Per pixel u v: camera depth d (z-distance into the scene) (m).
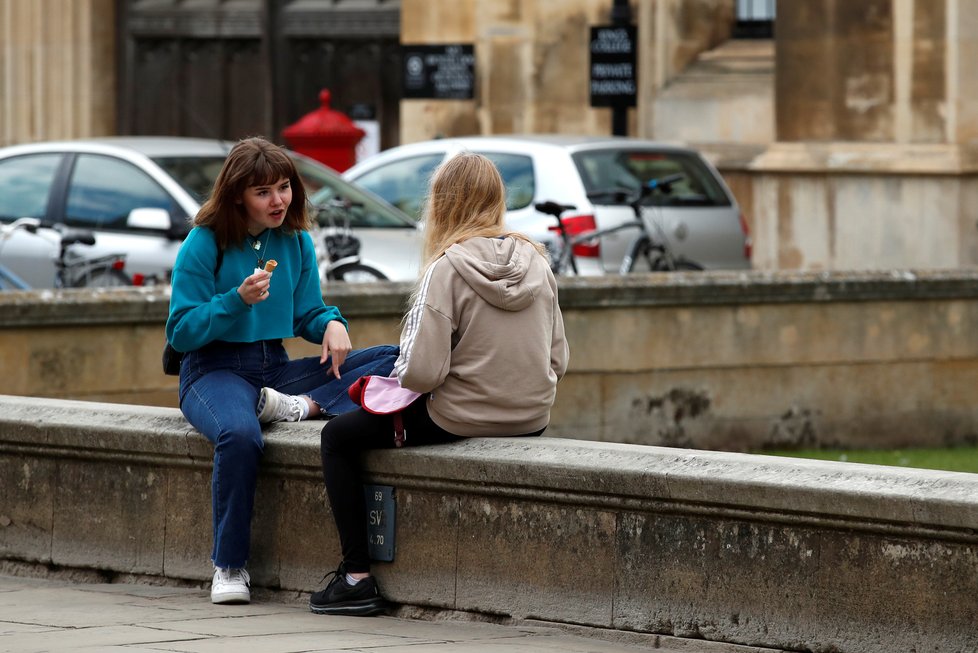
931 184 33.28
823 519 10.30
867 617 10.23
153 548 13.41
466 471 11.70
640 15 38.38
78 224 25.88
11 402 14.19
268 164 12.61
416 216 29.36
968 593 9.86
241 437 12.38
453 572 11.94
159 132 47.34
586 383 21.27
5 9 47.66
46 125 47.62
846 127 34.47
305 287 13.33
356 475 12.10
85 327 19.03
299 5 45.38
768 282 22.14
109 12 47.47
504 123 39.66
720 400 22.09
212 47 46.56
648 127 38.41
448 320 11.57
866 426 22.94
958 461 21.70
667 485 10.85
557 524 11.47
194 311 12.45
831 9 34.47
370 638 11.01
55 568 13.91
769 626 10.61
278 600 12.73
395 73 44.50
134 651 10.24
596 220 27.25
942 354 23.30
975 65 33.09
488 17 39.59
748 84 37.06
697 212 28.95
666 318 21.69
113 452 13.45
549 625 11.52
